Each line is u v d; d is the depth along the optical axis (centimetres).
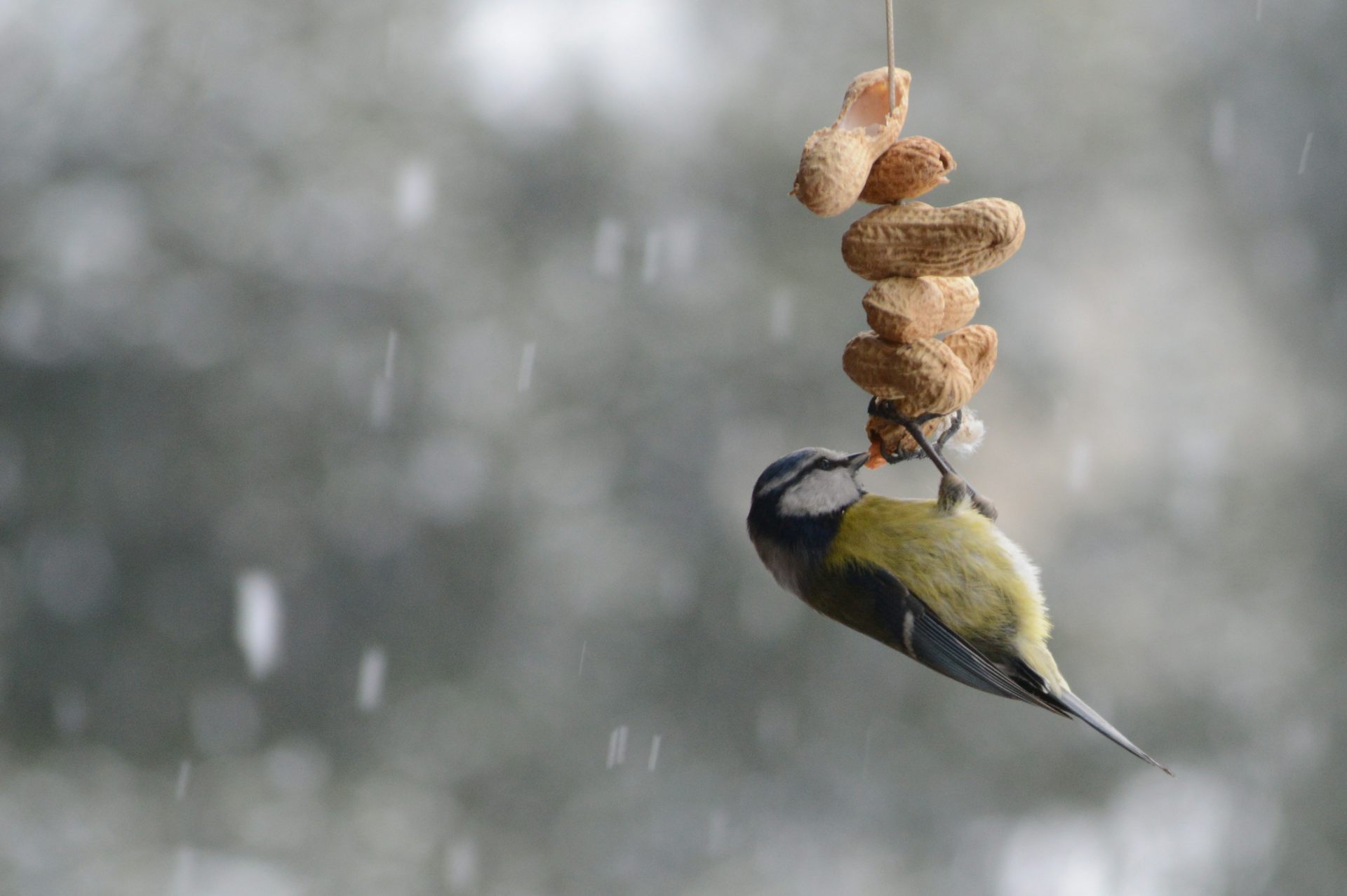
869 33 1384
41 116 1342
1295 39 1577
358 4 1377
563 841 1346
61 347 1320
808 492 492
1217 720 1413
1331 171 1584
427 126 1373
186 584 1331
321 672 1347
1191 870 1359
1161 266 1445
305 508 1348
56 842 1261
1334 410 1558
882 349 393
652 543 1367
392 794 1335
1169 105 1478
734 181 1384
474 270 1371
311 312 1348
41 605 1317
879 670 1401
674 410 1363
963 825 1384
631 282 1367
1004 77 1386
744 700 1388
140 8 1352
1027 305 1372
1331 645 1457
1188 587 1419
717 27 1401
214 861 1271
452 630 1370
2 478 1309
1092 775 1405
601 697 1372
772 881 1340
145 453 1329
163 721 1327
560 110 1387
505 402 1365
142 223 1337
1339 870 1388
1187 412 1441
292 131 1352
